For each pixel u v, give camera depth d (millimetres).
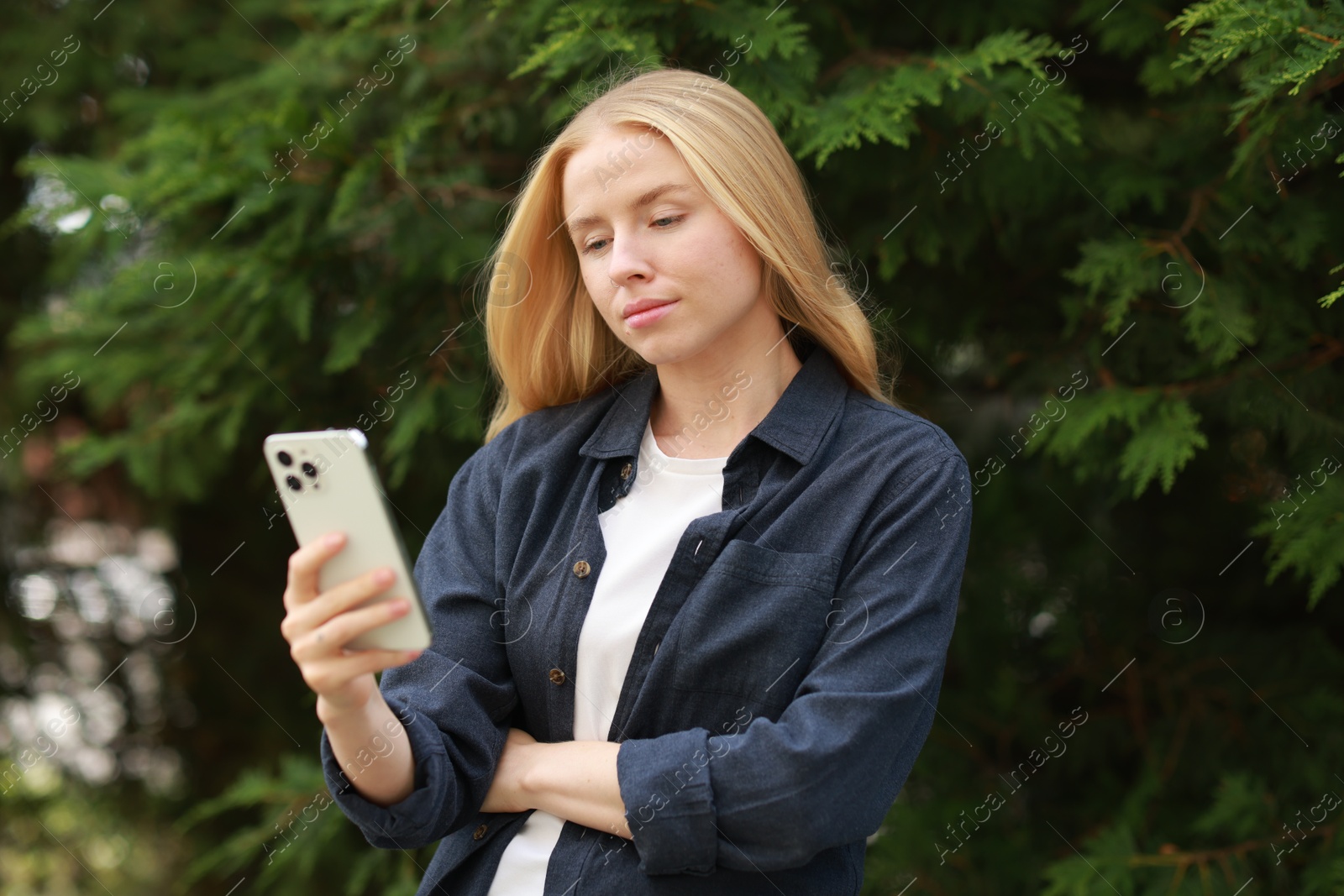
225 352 2574
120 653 3768
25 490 3643
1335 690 2494
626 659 1240
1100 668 2723
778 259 1243
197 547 3750
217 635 3729
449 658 1290
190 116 2465
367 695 1100
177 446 2850
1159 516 2883
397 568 1030
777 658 1177
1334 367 2188
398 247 2330
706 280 1220
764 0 2117
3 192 3670
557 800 1216
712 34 2131
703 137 1220
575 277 1450
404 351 2492
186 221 2578
